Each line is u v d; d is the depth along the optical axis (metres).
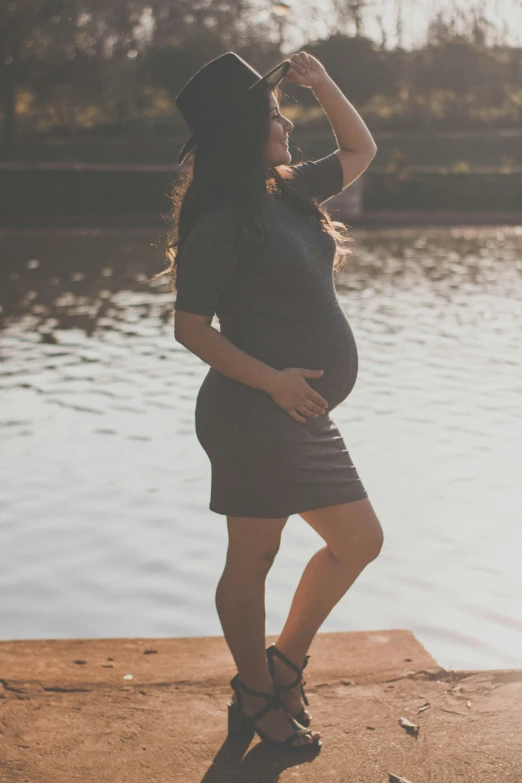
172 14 59.22
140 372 12.27
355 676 3.11
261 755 2.63
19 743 2.70
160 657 3.38
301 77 2.86
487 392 10.86
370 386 11.23
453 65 63.03
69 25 55.53
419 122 60.97
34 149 54.34
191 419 9.68
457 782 2.46
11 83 55.41
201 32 59.41
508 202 42.19
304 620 2.72
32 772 2.55
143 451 8.44
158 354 13.56
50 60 56.16
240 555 2.62
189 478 7.60
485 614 5.05
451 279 22.30
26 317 17.23
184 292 2.48
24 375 12.16
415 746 2.64
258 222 2.45
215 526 6.50
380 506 6.86
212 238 2.45
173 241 2.66
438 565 5.75
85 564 5.84
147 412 10.02
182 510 6.83
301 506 2.54
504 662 4.51
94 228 37.34
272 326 2.54
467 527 6.40
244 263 2.51
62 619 5.07
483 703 2.87
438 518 6.59
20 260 26.81
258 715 2.68
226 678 3.14
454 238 33.69
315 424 2.57
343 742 2.68
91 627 4.97
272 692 2.70
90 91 58.75
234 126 2.48
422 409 10.01
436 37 67.00
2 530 6.46
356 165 2.90
